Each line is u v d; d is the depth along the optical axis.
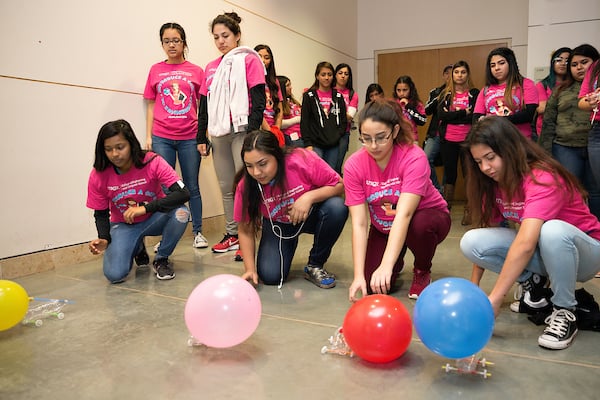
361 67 6.93
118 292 2.23
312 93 4.37
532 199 1.53
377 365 1.43
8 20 2.49
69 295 2.20
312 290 2.24
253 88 2.91
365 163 2.01
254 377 1.37
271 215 2.30
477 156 1.62
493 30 6.12
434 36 6.45
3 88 2.49
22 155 2.60
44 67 2.68
